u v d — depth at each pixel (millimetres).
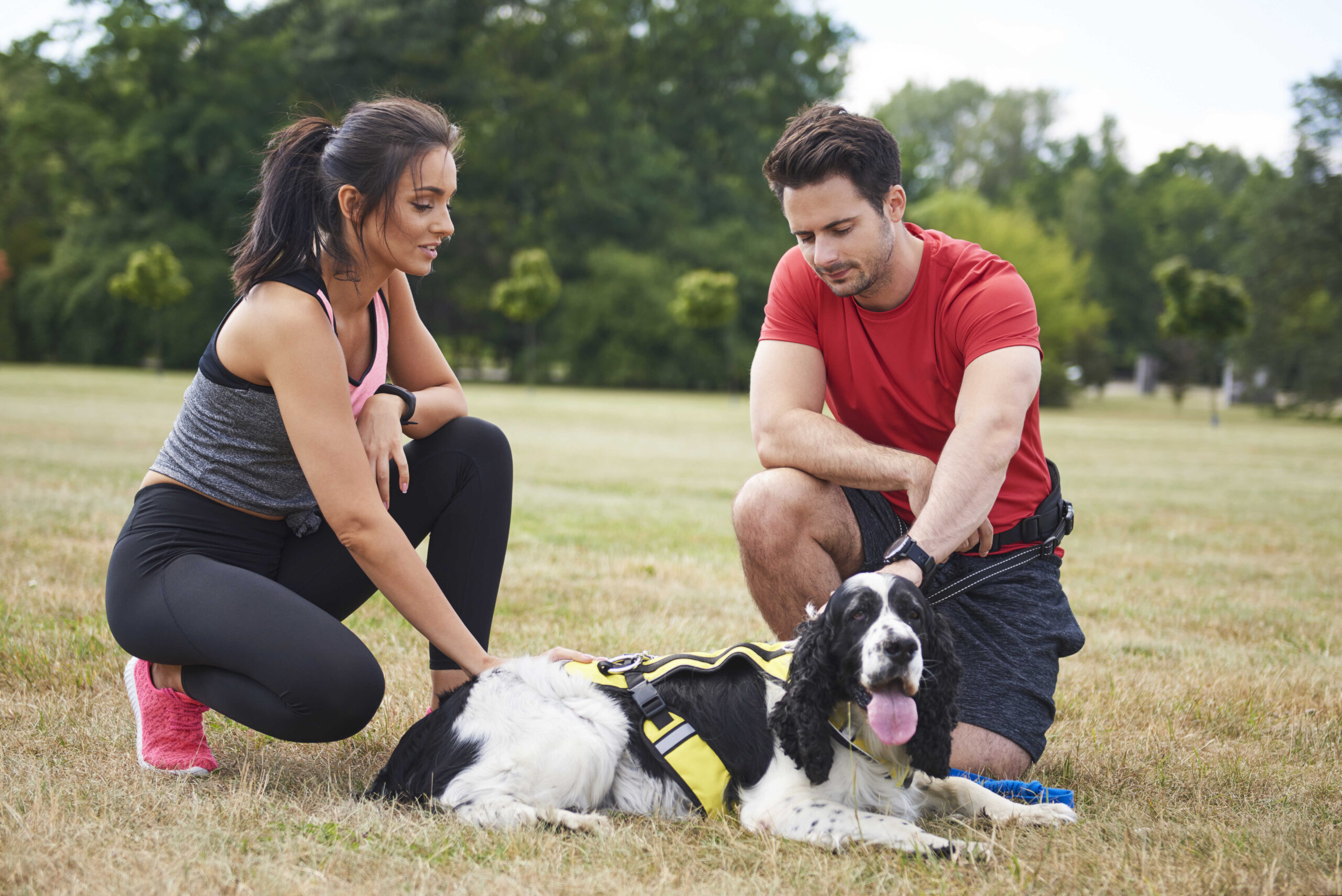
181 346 47625
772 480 3252
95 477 9305
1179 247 68750
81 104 51219
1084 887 2225
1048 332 50875
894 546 2873
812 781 2551
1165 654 4707
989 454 2877
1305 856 2396
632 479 11820
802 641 2598
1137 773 3102
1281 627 5398
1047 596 3164
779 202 2994
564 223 54906
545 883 2176
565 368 56156
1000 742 2922
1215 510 10766
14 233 50875
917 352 3160
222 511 2777
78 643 4043
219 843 2342
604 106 55406
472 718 2629
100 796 2580
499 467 3115
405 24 49719
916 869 2295
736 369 52312
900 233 3084
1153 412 43500
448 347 55438
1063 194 69312
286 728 2607
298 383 2580
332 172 2574
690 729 2668
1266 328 40188
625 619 4871
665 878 2207
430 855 2303
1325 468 16844
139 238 49062
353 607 3066
